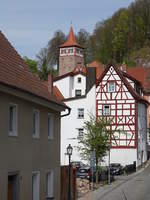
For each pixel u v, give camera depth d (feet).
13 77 56.39
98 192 112.98
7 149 52.65
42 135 67.10
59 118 77.51
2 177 50.90
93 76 203.21
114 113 202.59
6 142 52.31
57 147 75.82
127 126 200.95
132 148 199.31
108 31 500.33
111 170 159.63
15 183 56.34
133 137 199.93
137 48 488.85
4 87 49.47
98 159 133.59
